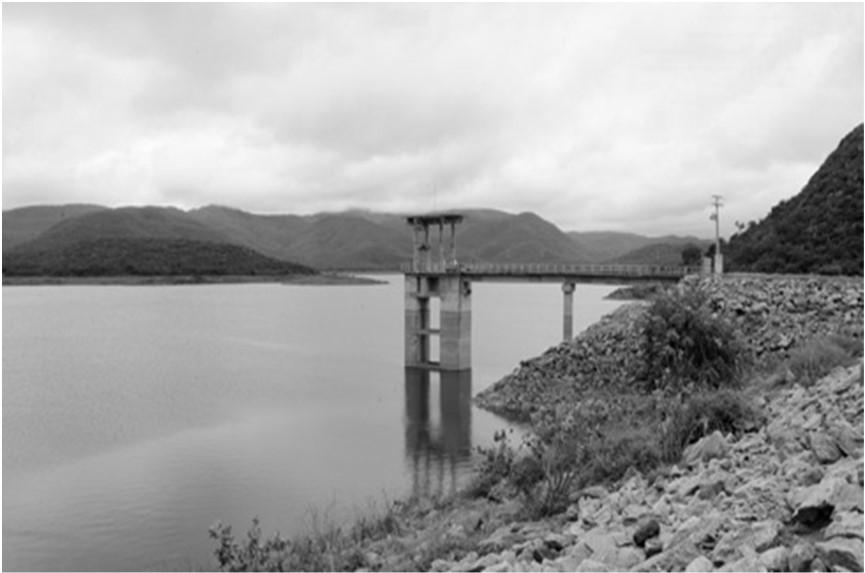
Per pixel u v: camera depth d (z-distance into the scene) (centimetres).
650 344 3562
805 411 1723
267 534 2917
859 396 1656
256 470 4059
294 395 6606
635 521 1264
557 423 2450
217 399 6425
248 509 3366
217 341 11494
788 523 1013
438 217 8588
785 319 4297
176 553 2839
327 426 5281
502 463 2223
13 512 3372
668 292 3941
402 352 10106
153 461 4303
